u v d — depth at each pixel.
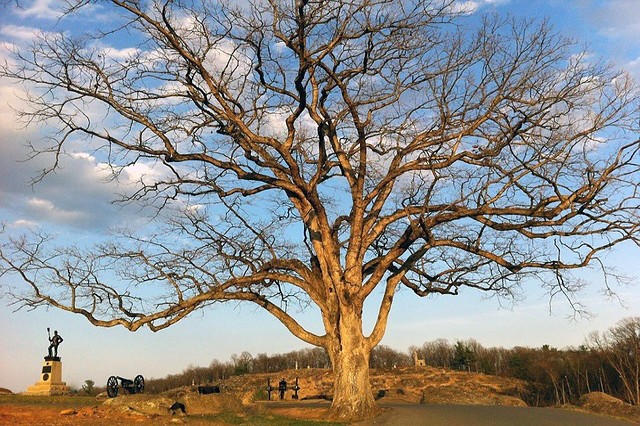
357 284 20.73
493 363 98.50
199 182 22.11
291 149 22.25
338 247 21.50
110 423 16.84
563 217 20.08
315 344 21.16
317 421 18.95
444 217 20.44
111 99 20.05
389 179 21.16
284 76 21.80
